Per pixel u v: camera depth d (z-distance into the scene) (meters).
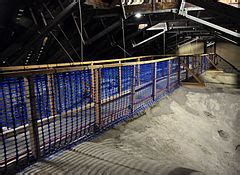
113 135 4.39
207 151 5.45
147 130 5.14
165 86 8.88
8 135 3.27
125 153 3.62
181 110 7.36
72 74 3.74
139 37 15.92
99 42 12.77
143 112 6.02
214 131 6.91
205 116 7.78
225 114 8.35
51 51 10.73
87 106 4.36
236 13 6.68
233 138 6.91
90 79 4.12
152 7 8.77
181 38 21.56
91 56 13.66
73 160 2.99
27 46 8.86
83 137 3.85
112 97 5.39
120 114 5.22
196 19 9.44
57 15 8.05
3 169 2.67
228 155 5.76
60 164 2.86
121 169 2.73
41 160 2.97
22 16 7.76
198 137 6.02
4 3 6.59
